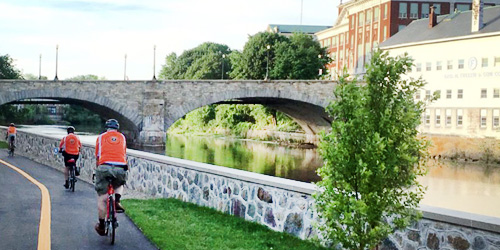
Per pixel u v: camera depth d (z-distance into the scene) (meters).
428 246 7.30
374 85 7.16
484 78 66.25
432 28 75.75
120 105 70.44
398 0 90.50
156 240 8.73
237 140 94.12
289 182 9.57
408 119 6.97
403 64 7.11
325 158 7.22
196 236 9.16
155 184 14.02
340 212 7.14
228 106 107.12
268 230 9.70
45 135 24.28
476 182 50.09
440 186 47.72
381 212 6.98
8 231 9.33
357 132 7.01
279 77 92.75
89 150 17.89
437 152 68.50
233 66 100.81
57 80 66.12
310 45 96.44
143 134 70.75
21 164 21.80
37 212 11.10
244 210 10.58
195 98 73.31
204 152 69.31
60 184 15.64
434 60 72.62
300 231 9.16
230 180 11.00
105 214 8.95
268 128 100.56
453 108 69.75
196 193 12.18
